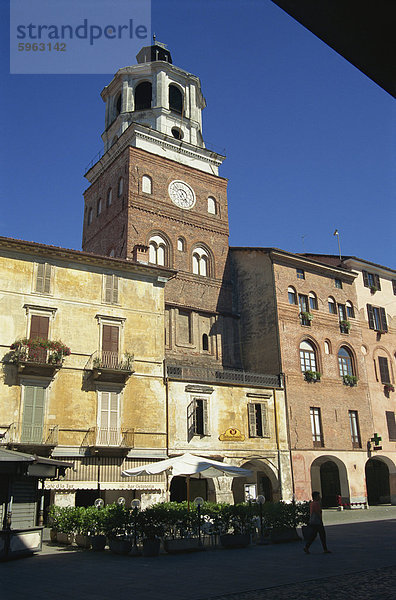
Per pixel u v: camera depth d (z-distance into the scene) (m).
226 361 42.84
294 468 37.66
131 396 32.28
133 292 34.59
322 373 42.44
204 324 43.22
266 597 10.46
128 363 32.19
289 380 40.03
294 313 42.69
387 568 13.62
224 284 45.72
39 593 11.32
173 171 46.69
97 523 20.36
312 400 40.88
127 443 31.06
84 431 30.14
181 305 42.00
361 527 26.20
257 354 42.38
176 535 19.98
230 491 34.38
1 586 12.25
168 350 40.12
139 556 18.20
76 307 32.19
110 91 52.97
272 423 37.88
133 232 42.31
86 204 51.97
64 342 31.16
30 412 28.88
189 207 46.59
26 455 18.39
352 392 44.03
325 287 45.97
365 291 49.31
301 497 37.12
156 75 50.25
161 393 33.41
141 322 34.22
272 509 21.66
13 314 30.11
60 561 16.91
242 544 20.27
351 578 12.34
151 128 46.75
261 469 38.12
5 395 28.56
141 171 44.62
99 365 31.00
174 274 36.25
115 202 45.50
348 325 45.78
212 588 11.67
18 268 31.05
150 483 31.20
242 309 44.81
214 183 49.38
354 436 42.94
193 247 45.44
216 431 34.84
